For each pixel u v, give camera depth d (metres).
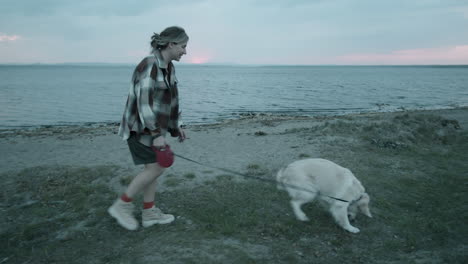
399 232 3.46
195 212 3.69
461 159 6.21
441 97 30.62
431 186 4.79
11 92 34.59
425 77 86.94
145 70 2.71
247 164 5.91
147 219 3.33
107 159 6.62
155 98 2.80
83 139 9.98
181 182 4.79
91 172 5.21
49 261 2.79
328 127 9.02
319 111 21.05
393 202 4.22
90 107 23.33
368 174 5.19
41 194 4.38
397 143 7.02
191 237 3.11
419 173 5.33
